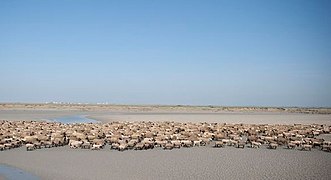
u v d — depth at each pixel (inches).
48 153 1411.2
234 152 1432.1
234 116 4650.6
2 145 1513.3
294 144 1560.0
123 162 1219.9
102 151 1462.8
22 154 1389.0
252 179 986.7
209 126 2346.2
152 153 1407.5
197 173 1054.4
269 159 1275.8
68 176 1025.5
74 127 2253.9
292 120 3848.4
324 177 1011.9
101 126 2343.8
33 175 1041.5
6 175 1043.3
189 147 1581.0
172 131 2018.9
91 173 1060.5
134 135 1768.0
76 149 1518.2
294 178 998.4
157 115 4687.5
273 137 1726.1
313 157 1321.4
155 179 989.2
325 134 2198.6
